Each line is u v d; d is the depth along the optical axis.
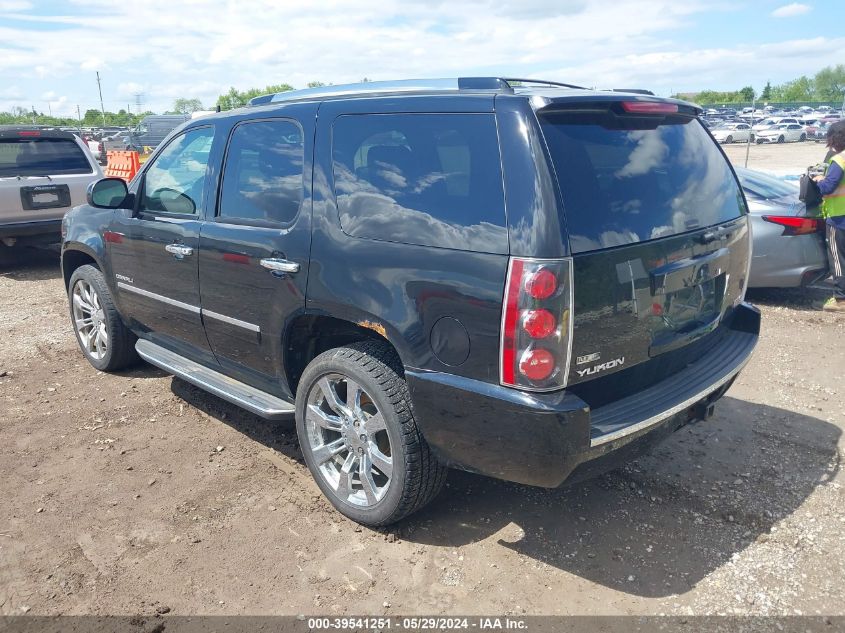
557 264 2.52
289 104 3.58
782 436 4.27
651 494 3.63
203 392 5.02
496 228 2.65
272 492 3.68
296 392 3.70
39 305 7.42
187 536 3.29
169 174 4.29
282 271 3.37
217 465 3.96
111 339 5.16
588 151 2.78
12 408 4.72
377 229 3.03
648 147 3.06
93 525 3.37
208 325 4.02
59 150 9.43
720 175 3.53
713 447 4.14
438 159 2.89
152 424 4.50
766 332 6.33
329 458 3.46
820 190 6.63
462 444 2.85
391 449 3.09
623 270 2.73
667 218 2.99
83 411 4.68
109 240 4.79
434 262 2.80
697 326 3.24
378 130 3.12
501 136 2.70
